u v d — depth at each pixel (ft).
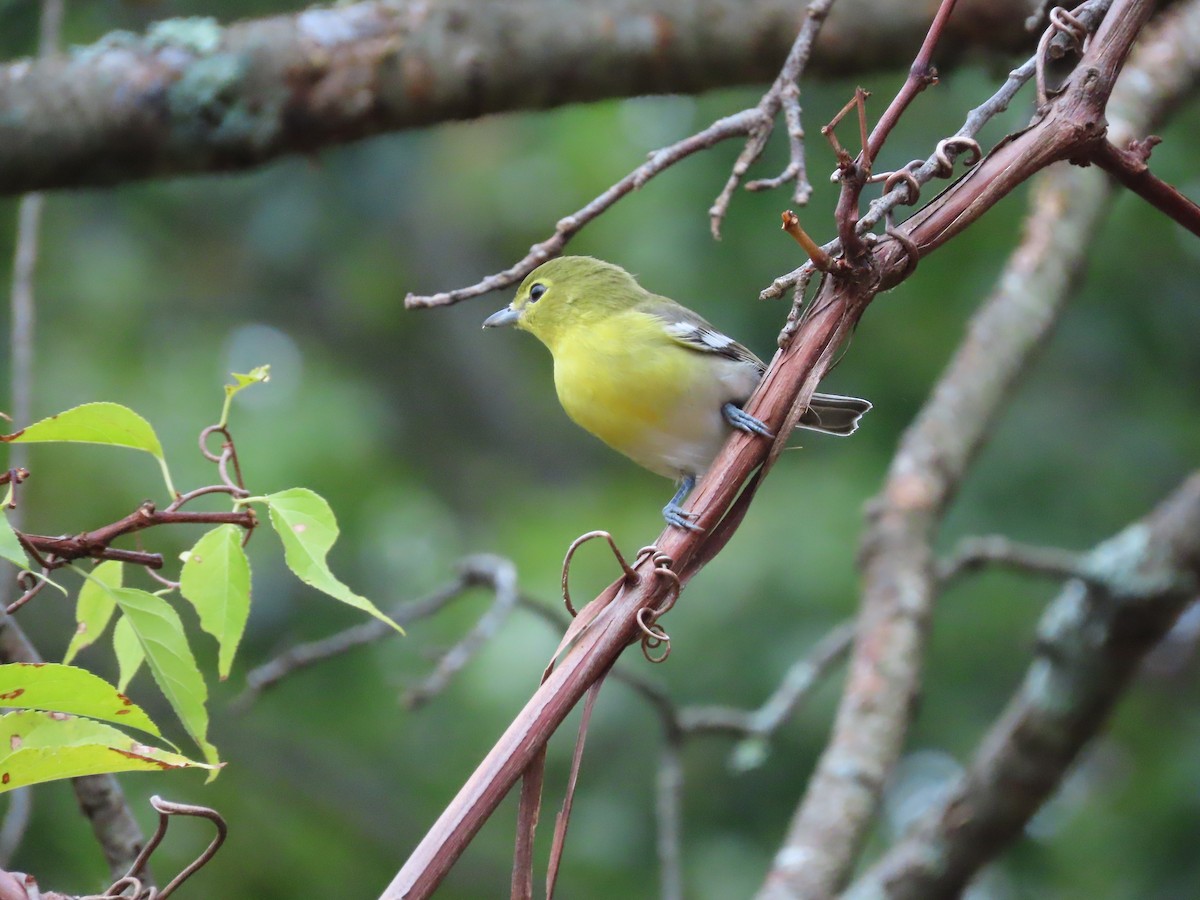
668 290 44.24
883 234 14.12
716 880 40.11
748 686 40.65
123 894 13.33
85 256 50.34
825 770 25.91
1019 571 29.40
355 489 48.08
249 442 47.16
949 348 44.83
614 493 49.65
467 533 53.42
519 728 12.46
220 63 23.98
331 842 41.50
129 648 14.15
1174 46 29.07
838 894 24.30
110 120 23.65
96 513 42.86
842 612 41.29
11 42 36.04
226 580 13.82
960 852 29.22
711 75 25.63
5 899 11.74
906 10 25.89
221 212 52.29
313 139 24.58
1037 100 14.79
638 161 48.47
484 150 53.83
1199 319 45.16
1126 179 14.96
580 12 24.95
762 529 42.91
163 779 39.42
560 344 28.02
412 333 60.13
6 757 11.35
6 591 18.13
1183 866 38.65
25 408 23.13
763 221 43.80
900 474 29.73
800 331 14.06
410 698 25.63
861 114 13.46
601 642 12.96
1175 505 28.45
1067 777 29.04
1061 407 45.21
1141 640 28.04
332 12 24.72
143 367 49.24
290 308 56.34
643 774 41.91
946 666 42.96
